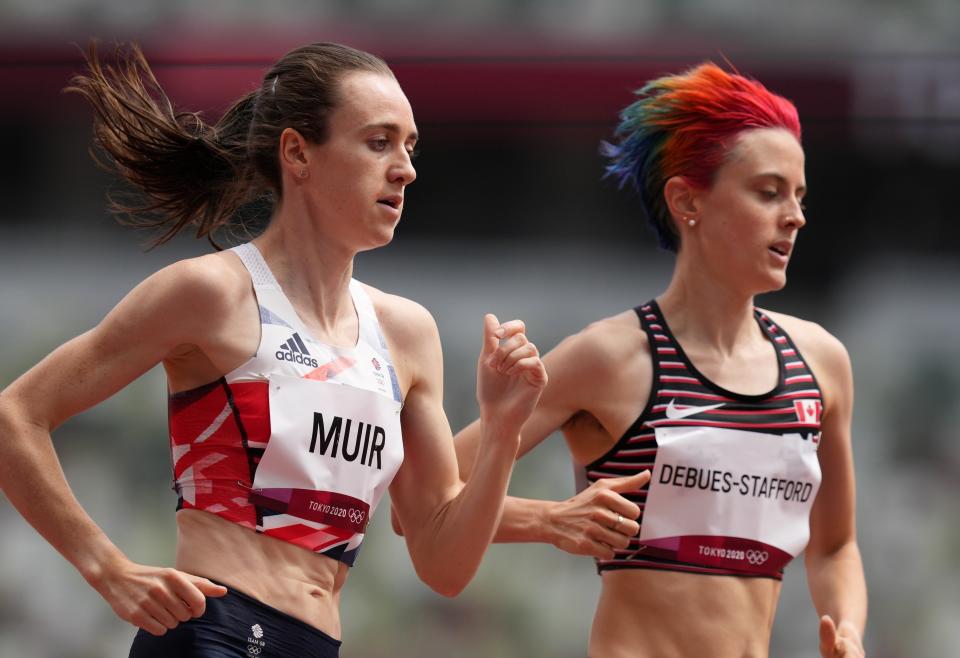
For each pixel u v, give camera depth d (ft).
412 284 101.30
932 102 93.56
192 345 34.09
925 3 93.45
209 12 89.76
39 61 89.56
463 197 100.68
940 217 103.35
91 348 33.55
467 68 88.53
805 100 93.25
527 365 35.53
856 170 102.06
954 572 94.07
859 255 104.94
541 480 86.38
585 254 102.01
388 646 86.79
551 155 98.32
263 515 33.63
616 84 89.71
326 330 35.53
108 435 92.02
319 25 90.27
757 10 92.68
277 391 33.91
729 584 41.01
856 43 92.79
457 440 43.32
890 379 101.76
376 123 35.12
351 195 34.99
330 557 34.71
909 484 97.50
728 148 42.19
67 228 99.35
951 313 103.65
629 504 38.65
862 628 43.11
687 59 89.81
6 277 97.81
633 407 41.73
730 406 41.81
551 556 90.22
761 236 41.91
